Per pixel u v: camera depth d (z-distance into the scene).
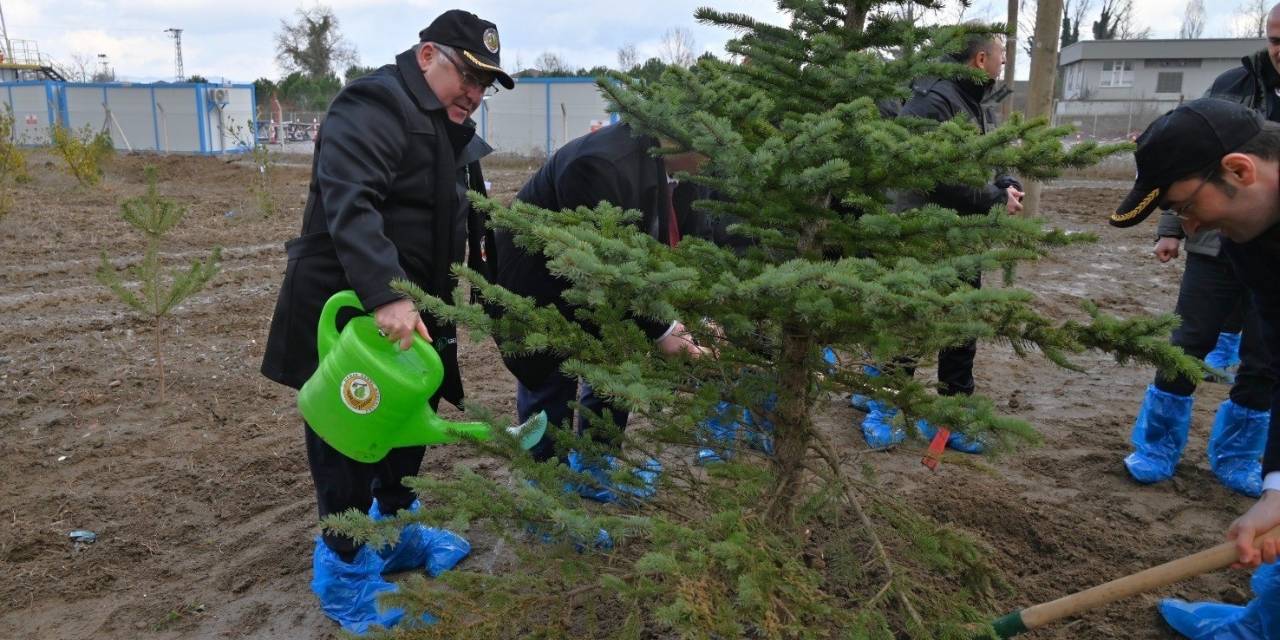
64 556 3.64
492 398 5.61
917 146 2.23
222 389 5.63
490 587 2.39
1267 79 3.97
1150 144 2.23
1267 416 4.11
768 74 2.56
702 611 1.90
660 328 2.71
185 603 3.34
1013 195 4.39
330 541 3.06
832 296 2.28
